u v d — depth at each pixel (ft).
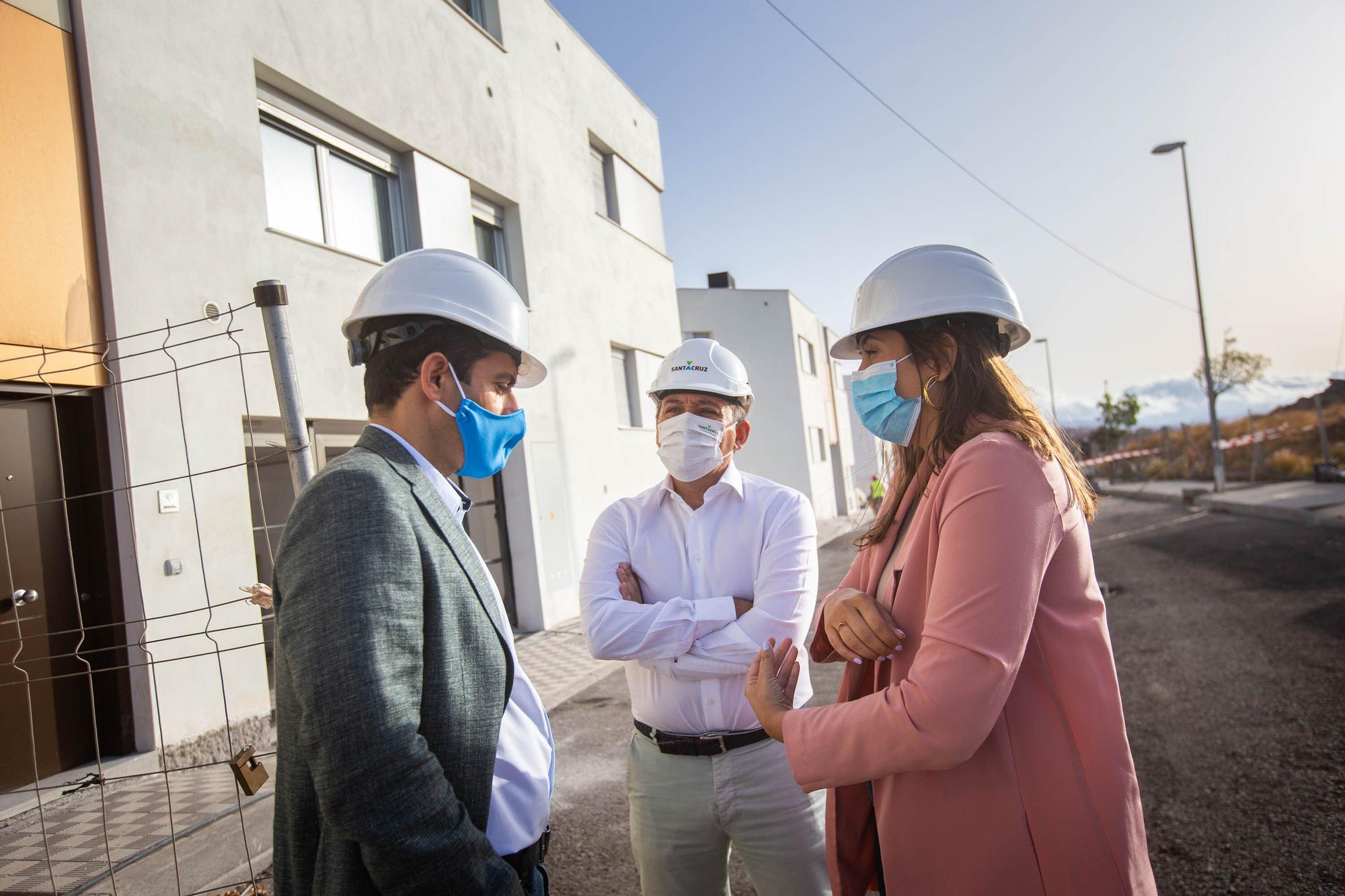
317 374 19.13
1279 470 64.75
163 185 15.58
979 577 3.43
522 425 4.77
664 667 6.20
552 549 29.50
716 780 6.09
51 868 9.34
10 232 13.05
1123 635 19.31
